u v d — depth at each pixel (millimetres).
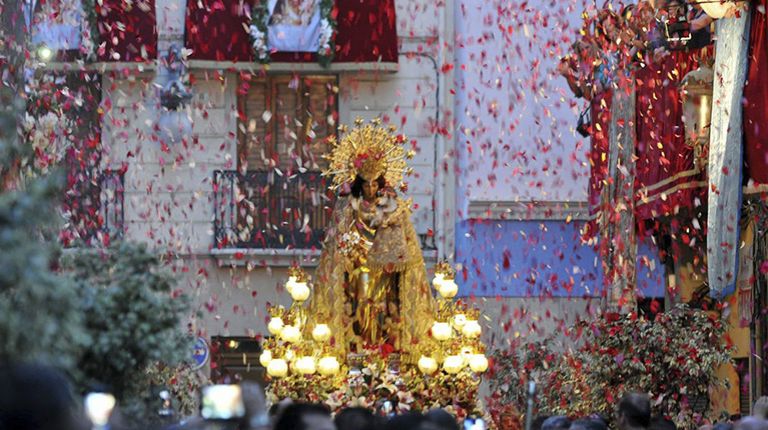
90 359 18125
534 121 49094
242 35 49188
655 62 39969
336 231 34594
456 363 33344
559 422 22016
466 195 49156
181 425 17328
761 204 36781
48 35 47938
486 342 48812
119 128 49406
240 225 49500
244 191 49625
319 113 50906
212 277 49469
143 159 49500
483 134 49156
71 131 48188
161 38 49812
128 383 18578
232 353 49688
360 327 34719
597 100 43875
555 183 49062
